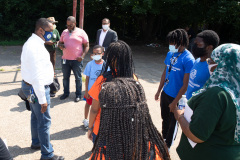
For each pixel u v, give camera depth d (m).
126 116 1.76
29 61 2.75
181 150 2.02
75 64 5.16
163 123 3.65
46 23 2.86
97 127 2.40
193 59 3.12
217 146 1.75
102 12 16.14
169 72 3.33
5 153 2.05
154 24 17.17
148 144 1.85
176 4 12.62
